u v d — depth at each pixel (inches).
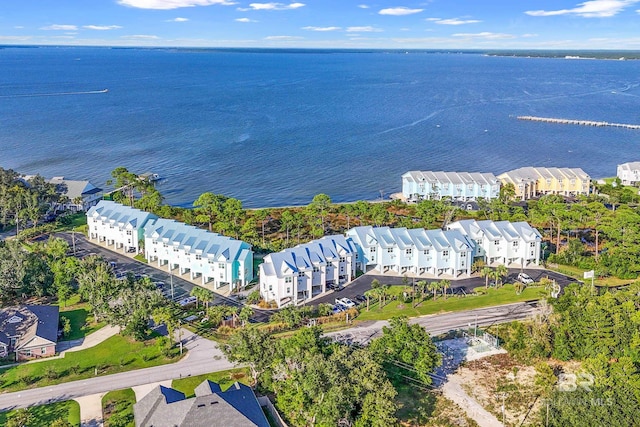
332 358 3341.5
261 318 4655.5
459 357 4094.5
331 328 4471.0
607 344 3870.6
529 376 3853.3
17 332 4160.9
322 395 3127.5
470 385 3762.3
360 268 5698.8
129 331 4168.3
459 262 5585.6
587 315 4050.2
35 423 3287.4
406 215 7460.6
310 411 3147.1
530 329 4293.8
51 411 3400.6
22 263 4992.6
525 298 5036.9
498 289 5246.1
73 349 4163.4
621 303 4244.6
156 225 5944.9
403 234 5757.9
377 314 4739.2
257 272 5615.2
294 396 3218.5
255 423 2962.6
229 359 3641.7
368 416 3038.9
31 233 6520.7
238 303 4980.3
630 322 3944.4
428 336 3821.4
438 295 5118.1
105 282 4672.7
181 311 4749.0
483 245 5885.8
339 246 5398.6
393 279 5521.7
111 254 6107.3
